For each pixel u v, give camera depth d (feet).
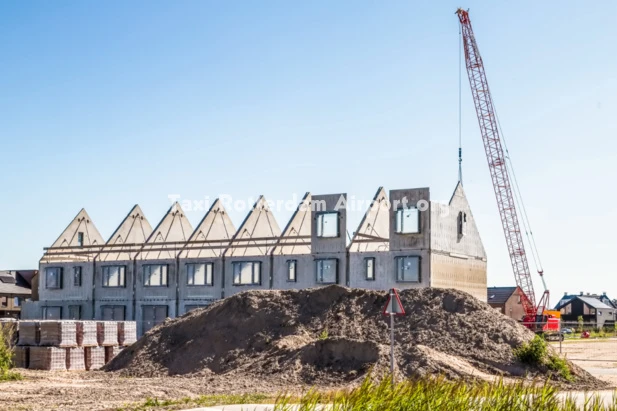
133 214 226.17
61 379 104.78
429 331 103.45
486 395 49.44
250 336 111.65
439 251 177.78
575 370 96.17
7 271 281.95
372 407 47.06
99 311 212.23
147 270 207.21
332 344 96.43
